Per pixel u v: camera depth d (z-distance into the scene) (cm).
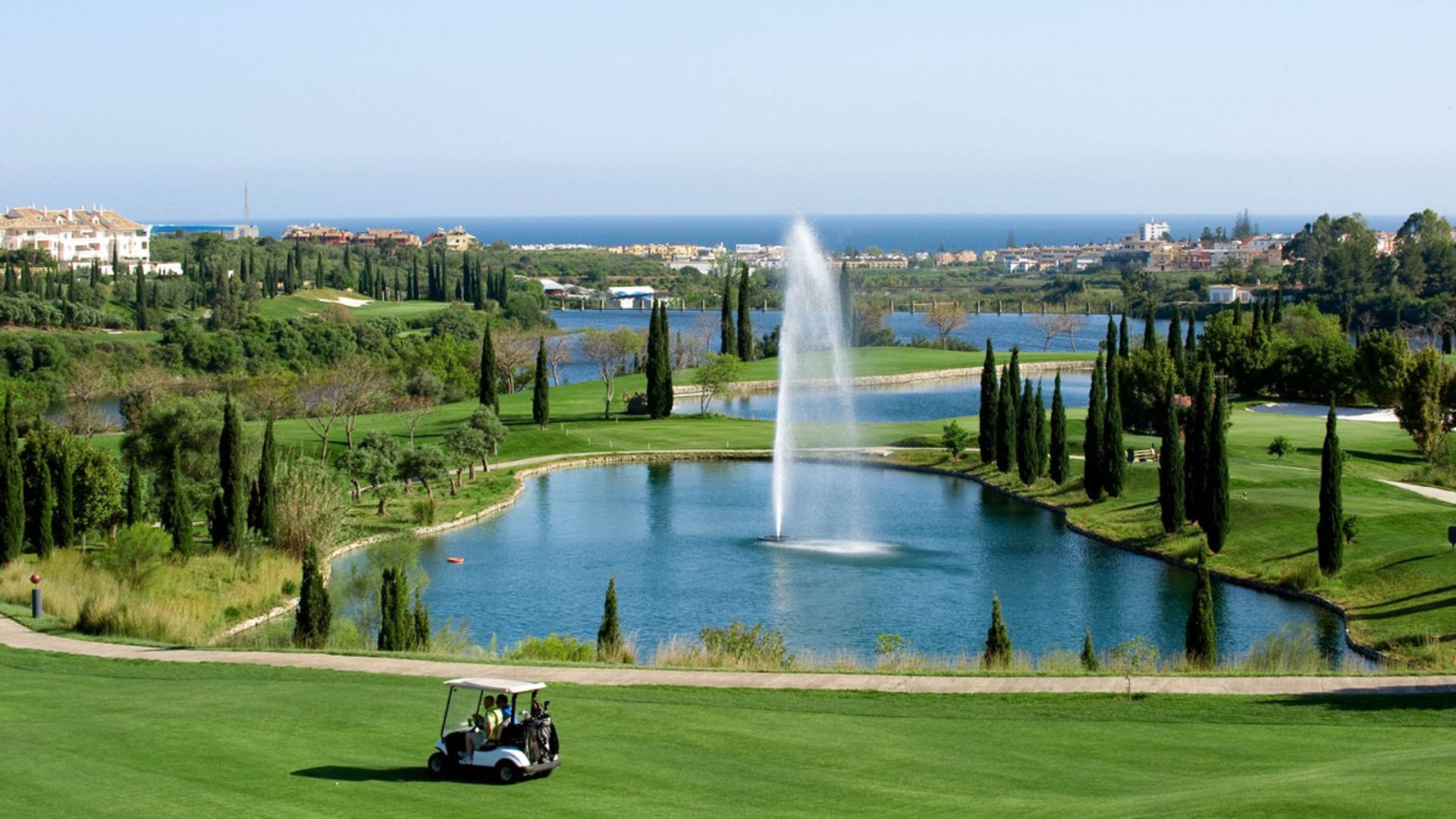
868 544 8388
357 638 5306
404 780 2642
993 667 4538
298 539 7719
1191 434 8175
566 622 6444
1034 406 10231
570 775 2705
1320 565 6969
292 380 14038
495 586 7269
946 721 3306
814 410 15800
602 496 10300
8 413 6894
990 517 9331
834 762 2845
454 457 10444
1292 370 14538
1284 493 8575
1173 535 8156
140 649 4600
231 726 3186
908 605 6806
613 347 17188
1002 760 2881
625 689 3719
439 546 8406
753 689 3719
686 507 9775
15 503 6875
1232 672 4138
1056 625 6406
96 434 12744
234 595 6481
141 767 2734
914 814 2403
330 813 2372
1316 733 3159
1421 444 10231
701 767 2794
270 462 7725
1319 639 6062
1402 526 7375
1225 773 2744
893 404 16412
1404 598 6338
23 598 5791
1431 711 3409
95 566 6600
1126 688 3725
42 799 2458
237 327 19775
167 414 9231
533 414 13750
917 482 10938
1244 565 7419
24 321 18775
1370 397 12938
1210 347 15050
